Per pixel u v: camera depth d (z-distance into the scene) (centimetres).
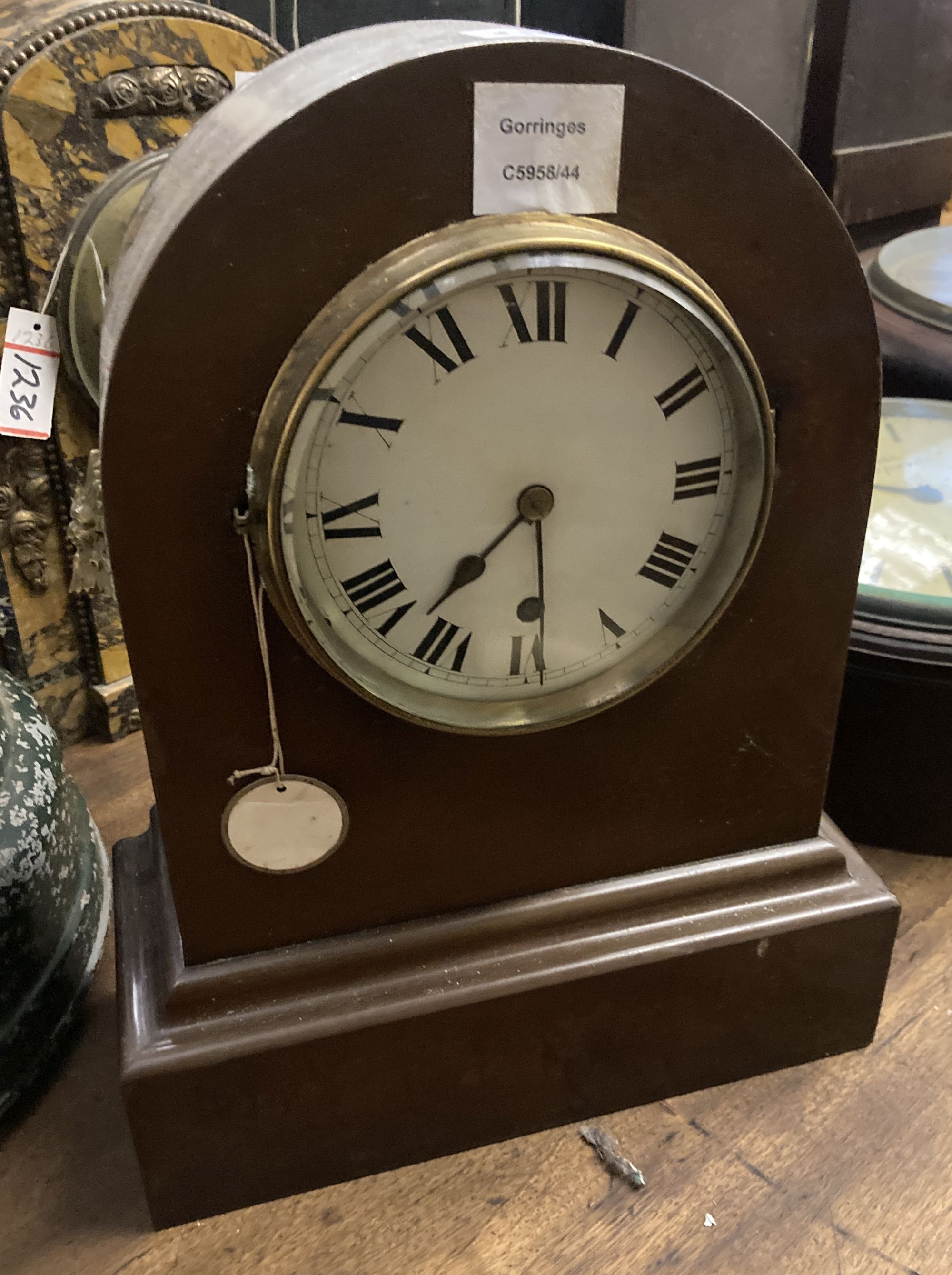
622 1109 97
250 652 72
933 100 190
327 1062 84
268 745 75
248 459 66
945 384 155
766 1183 90
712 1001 94
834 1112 96
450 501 70
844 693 115
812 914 93
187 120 132
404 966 86
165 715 72
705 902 93
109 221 123
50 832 101
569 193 65
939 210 209
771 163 68
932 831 122
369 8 146
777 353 74
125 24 122
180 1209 87
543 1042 90
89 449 136
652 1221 87
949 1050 102
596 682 80
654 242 68
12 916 94
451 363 65
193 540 68
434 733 79
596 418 70
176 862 78
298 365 63
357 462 66
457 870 86
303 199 60
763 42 169
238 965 83
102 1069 102
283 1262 84
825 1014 99
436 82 60
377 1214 88
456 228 63
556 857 88
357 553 69
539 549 74
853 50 169
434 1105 90
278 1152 87
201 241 60
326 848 81
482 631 75
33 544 136
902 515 127
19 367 125
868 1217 87
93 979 111
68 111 121
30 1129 96
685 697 85
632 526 75
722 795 91
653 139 65
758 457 74
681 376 71
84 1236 87
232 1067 81
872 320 75
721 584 78
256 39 134
